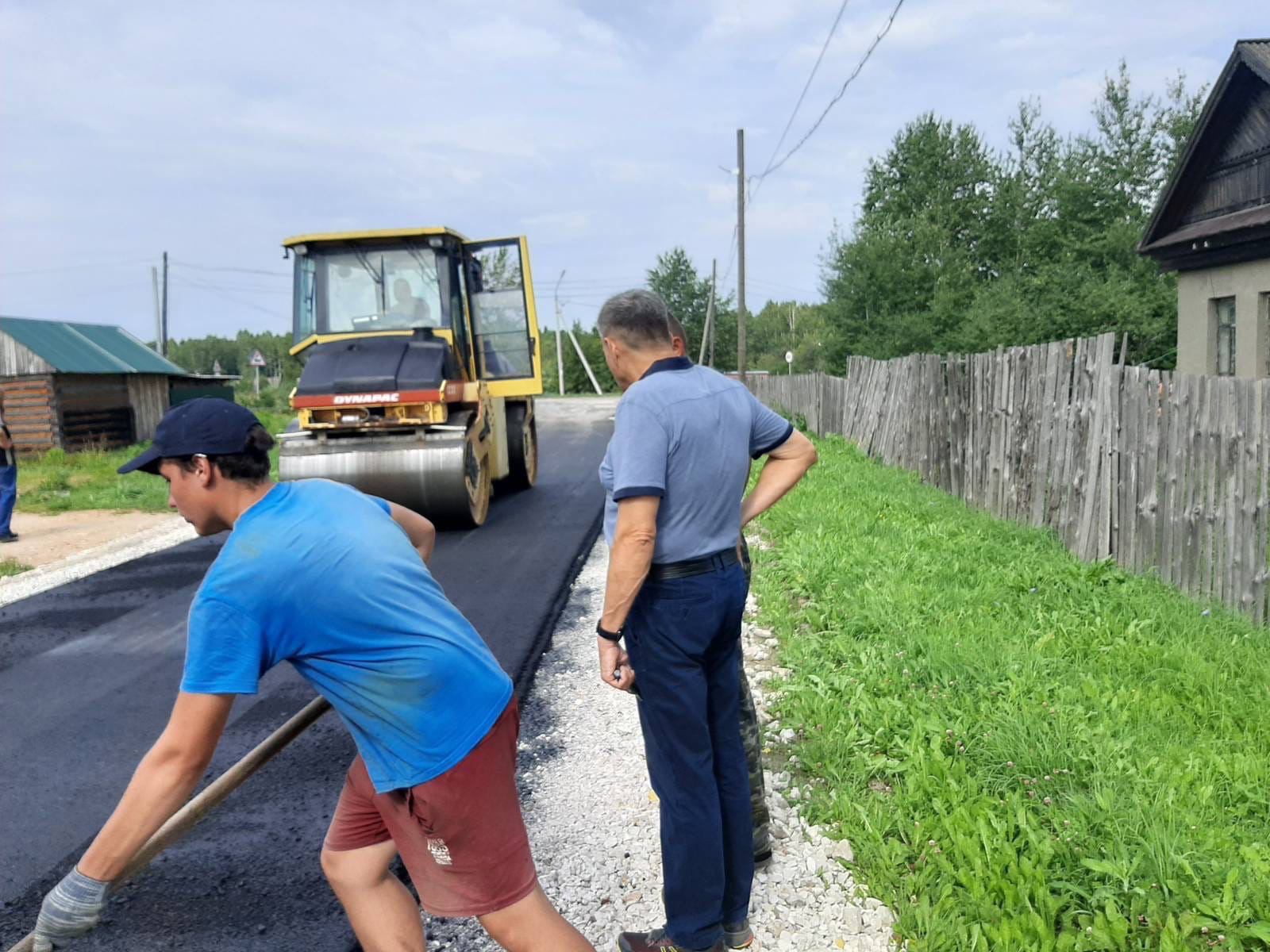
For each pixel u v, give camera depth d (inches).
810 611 215.6
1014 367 303.4
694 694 98.1
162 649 227.1
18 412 722.8
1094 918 99.1
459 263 399.5
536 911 83.5
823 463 471.8
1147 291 1097.4
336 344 360.5
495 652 209.6
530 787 145.1
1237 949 93.4
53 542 381.1
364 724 78.0
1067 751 131.3
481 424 374.6
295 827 136.0
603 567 293.1
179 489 77.2
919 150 1688.0
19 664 219.1
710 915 99.6
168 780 72.1
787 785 138.4
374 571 75.8
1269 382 184.1
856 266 1640.0
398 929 89.1
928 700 157.1
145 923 113.2
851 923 106.7
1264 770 125.1
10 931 114.1
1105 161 1350.9
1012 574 230.5
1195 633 182.1
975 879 105.4
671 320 105.0
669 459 95.5
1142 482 226.5
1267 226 434.3
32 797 150.1
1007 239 1636.3
